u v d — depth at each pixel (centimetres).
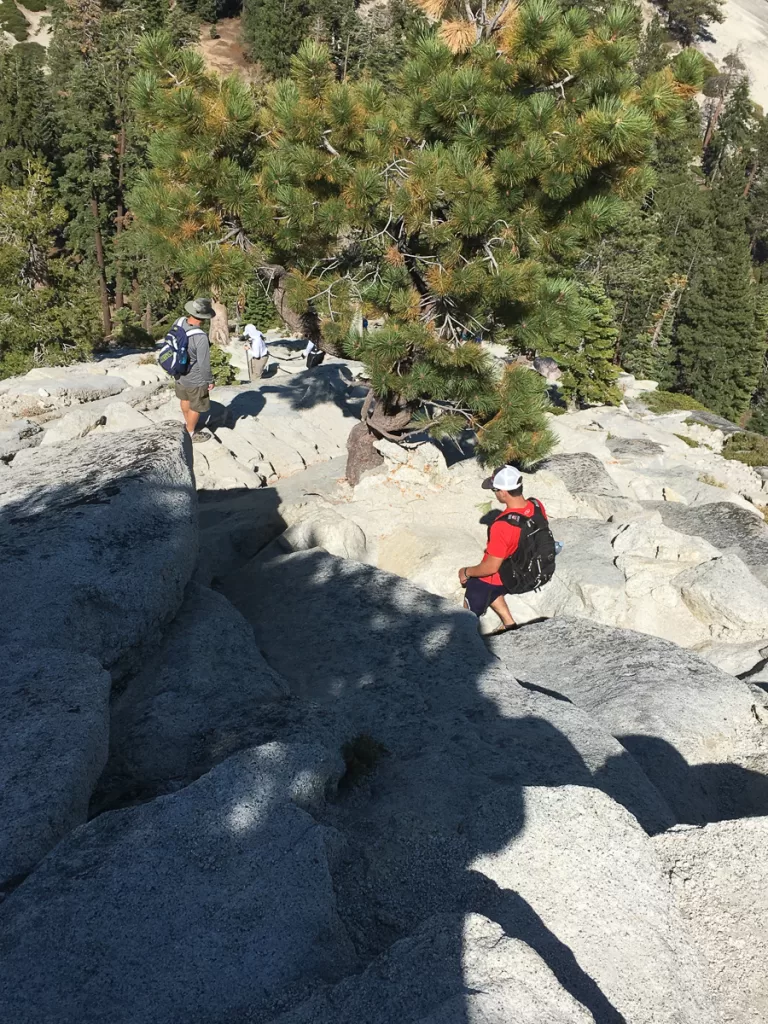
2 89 4528
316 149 935
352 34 7369
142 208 960
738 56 11731
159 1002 265
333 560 773
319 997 255
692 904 327
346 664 602
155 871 307
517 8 892
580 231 947
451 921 277
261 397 1575
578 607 836
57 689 400
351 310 1002
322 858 320
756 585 797
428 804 427
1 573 491
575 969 290
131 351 3409
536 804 367
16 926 283
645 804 457
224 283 955
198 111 902
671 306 5894
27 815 324
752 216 8981
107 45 4266
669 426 2806
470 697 561
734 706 582
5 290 2748
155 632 531
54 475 645
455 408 1104
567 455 1404
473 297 995
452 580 829
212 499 1088
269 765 373
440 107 884
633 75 891
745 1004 283
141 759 437
